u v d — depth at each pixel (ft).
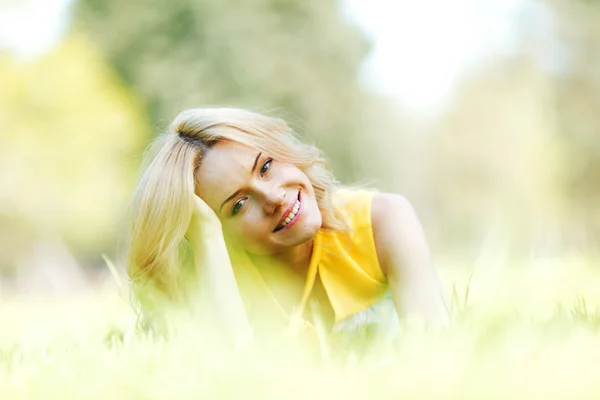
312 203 9.05
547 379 3.88
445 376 3.96
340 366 4.75
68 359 5.87
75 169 75.87
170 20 73.77
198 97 71.61
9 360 6.32
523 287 5.94
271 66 73.15
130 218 9.29
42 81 73.87
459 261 26.45
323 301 9.75
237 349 5.49
